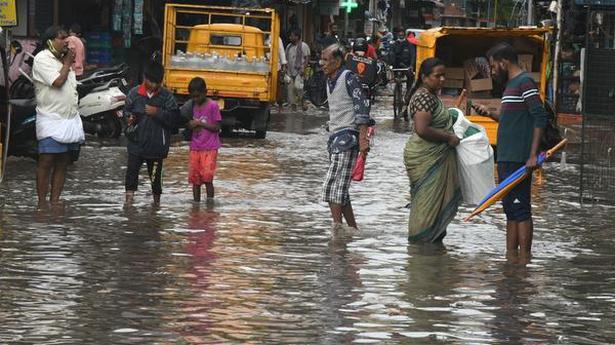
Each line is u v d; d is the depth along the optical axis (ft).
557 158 141.18
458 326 50.85
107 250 67.77
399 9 563.48
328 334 48.91
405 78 206.69
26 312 51.88
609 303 56.44
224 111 157.07
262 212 85.66
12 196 91.61
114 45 218.38
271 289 57.77
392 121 202.80
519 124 70.54
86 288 57.11
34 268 61.82
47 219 79.41
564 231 80.89
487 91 146.00
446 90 147.02
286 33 293.64
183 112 90.43
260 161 124.26
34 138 114.21
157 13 246.47
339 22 430.61
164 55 165.17
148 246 69.36
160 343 46.93
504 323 51.57
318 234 75.97
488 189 74.23
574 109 197.36
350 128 77.97
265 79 156.46
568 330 50.65
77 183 101.19
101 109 147.54
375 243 72.95
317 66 246.27
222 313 52.37
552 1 214.90
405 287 58.95
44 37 86.94
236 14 168.04
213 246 69.97
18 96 123.13
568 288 59.88
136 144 88.38
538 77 147.84
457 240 75.41
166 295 55.88
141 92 88.02
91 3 212.84
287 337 48.24
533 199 99.40
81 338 47.57
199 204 89.30
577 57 198.70
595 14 190.90
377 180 109.19
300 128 178.60
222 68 157.28
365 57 180.24
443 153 73.67
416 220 73.41
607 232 80.79
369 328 50.08
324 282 59.82
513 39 149.79
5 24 124.36
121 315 51.62
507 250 71.61
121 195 93.71
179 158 124.98
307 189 100.73
